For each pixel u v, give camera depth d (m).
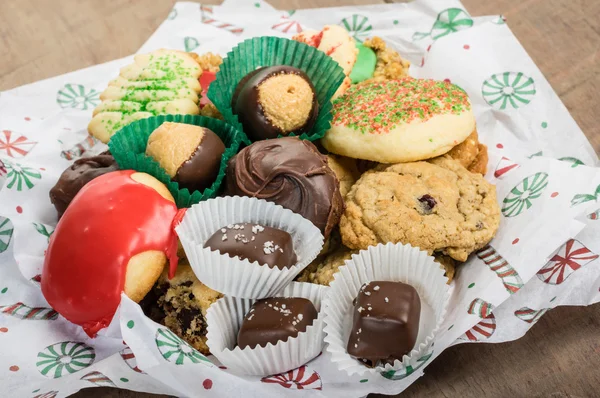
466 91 0.47
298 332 0.36
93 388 0.38
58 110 0.50
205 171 0.41
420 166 0.41
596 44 0.50
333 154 0.44
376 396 0.37
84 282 0.37
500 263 0.39
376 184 0.41
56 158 0.47
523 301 0.38
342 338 0.38
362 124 0.42
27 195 0.44
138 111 0.44
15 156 0.46
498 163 0.44
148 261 0.38
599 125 0.46
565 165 0.41
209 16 0.53
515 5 0.53
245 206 0.39
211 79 0.47
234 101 0.44
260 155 0.40
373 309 0.36
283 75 0.42
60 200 0.42
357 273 0.39
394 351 0.36
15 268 0.42
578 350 0.38
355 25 0.52
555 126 0.45
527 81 0.47
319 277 0.40
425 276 0.38
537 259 0.38
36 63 0.54
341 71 0.45
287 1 0.56
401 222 0.39
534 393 0.37
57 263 0.38
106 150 0.46
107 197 0.38
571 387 0.37
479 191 0.41
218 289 0.39
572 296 0.38
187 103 0.44
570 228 0.38
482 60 0.48
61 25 0.56
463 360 0.38
